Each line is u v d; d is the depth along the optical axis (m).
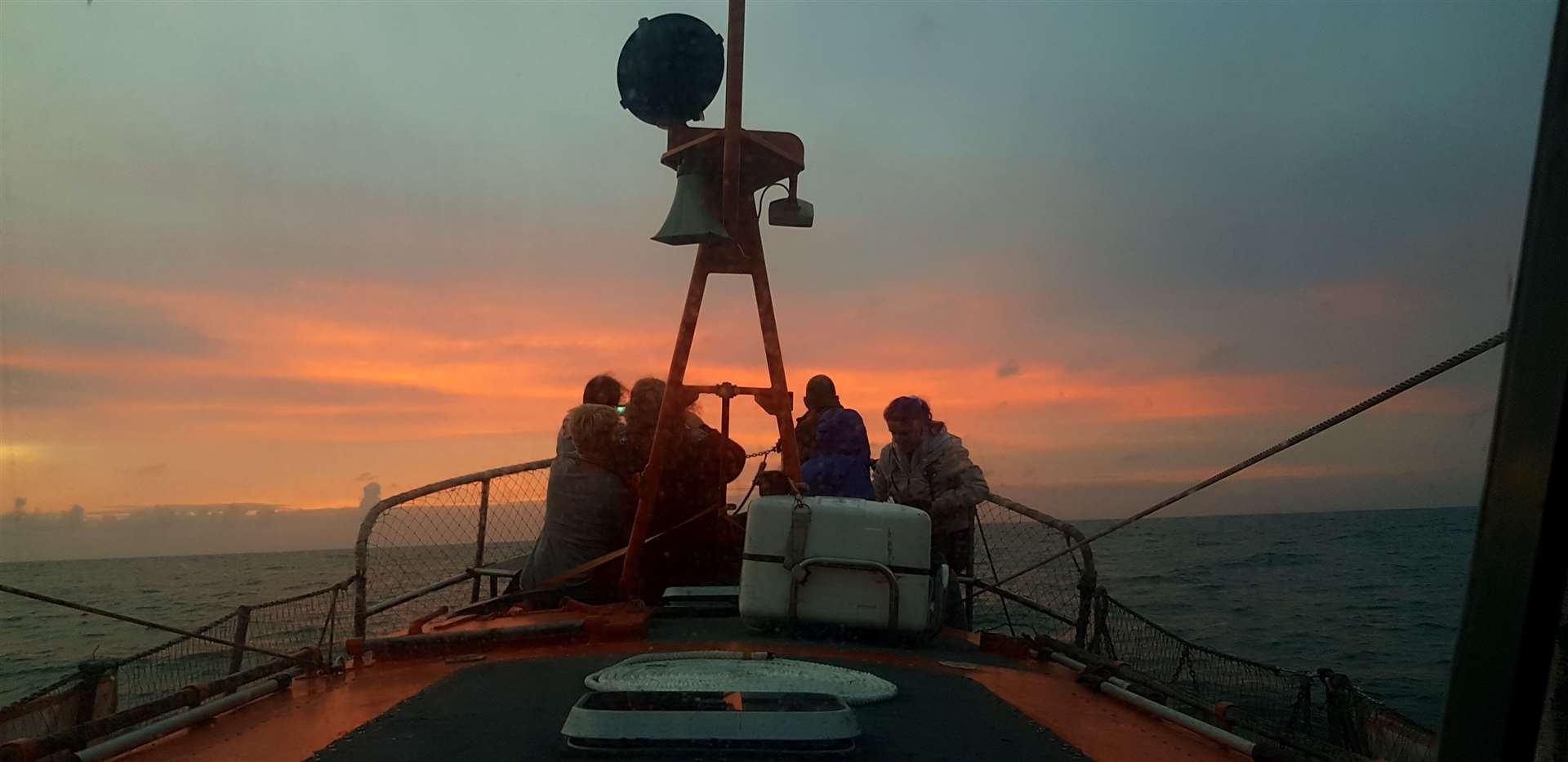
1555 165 1.50
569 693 3.18
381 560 5.71
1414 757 2.71
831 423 5.49
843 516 4.19
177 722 2.91
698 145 4.80
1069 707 3.29
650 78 4.95
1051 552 5.80
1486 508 1.62
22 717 3.27
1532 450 1.53
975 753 2.60
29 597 3.15
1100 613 5.34
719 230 4.69
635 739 2.45
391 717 2.92
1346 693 3.15
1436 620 2.94
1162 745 2.83
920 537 4.19
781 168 4.93
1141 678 3.56
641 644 4.08
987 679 3.71
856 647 4.12
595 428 5.46
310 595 4.75
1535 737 1.50
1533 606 1.50
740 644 4.06
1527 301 1.55
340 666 3.91
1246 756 2.70
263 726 2.97
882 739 2.67
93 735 2.63
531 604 5.29
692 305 4.90
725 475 5.57
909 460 6.32
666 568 5.53
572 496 5.48
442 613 5.44
